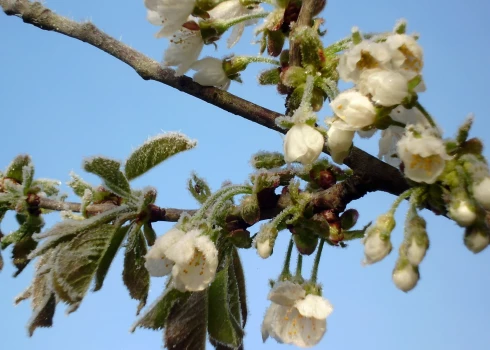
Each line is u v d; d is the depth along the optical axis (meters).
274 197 0.39
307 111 0.37
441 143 0.34
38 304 0.41
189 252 0.37
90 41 0.42
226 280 0.39
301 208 0.38
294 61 0.39
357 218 0.39
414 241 0.34
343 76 0.36
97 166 0.41
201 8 0.40
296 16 0.41
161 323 0.37
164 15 0.40
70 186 0.45
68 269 0.39
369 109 0.35
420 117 0.36
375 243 0.35
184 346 0.37
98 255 0.40
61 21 0.42
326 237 0.38
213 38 0.41
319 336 0.38
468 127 0.34
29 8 0.42
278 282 0.39
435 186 0.35
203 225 0.38
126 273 0.41
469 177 0.34
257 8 0.42
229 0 0.42
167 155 0.41
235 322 0.39
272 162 0.40
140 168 0.42
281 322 0.38
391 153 0.39
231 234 0.39
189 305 0.38
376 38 0.36
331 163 0.40
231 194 0.39
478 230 0.34
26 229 0.46
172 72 0.41
